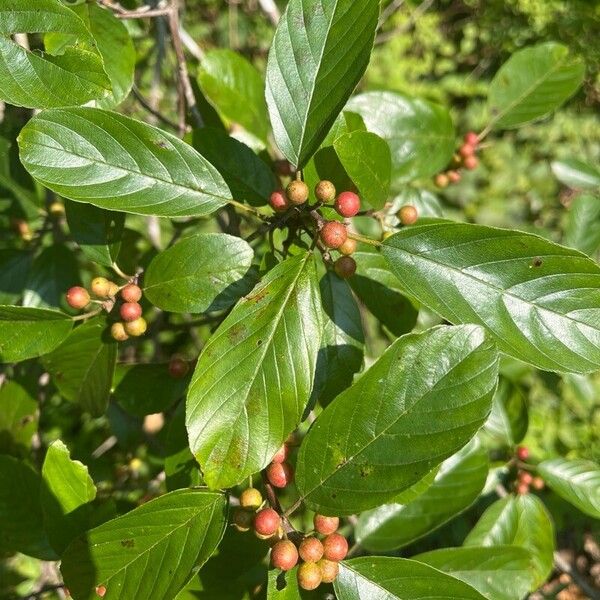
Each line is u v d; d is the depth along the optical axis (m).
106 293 0.26
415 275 0.21
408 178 0.33
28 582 0.55
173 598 0.20
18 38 0.25
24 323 0.25
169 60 0.51
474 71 1.01
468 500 0.29
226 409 0.19
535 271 0.21
